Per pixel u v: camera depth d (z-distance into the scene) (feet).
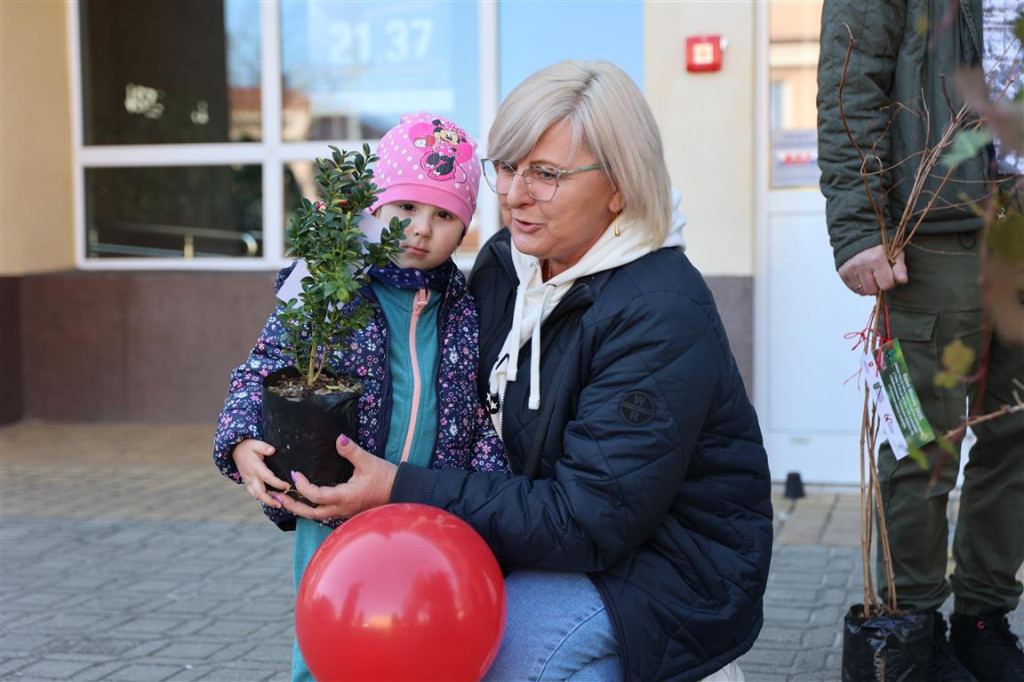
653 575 7.47
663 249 7.77
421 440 7.84
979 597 10.93
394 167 8.00
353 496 7.23
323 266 7.15
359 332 7.83
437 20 24.67
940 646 10.62
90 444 24.11
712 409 7.60
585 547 7.16
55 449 23.70
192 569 15.94
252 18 26.04
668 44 20.13
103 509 19.19
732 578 7.61
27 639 13.29
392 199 7.97
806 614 13.53
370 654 6.31
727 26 19.93
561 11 23.08
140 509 19.16
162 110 26.91
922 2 9.96
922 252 10.27
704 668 7.48
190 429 25.38
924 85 10.07
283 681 11.96
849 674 9.93
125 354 25.90
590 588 7.40
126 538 17.51
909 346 10.50
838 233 10.34
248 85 26.23
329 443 7.10
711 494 7.67
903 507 10.57
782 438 20.22
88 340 26.02
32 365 26.27
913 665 9.71
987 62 9.85
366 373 7.78
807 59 19.86
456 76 24.67
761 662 12.07
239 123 26.43
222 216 26.68
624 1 22.59
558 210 7.48
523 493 7.24
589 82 7.52
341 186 7.18
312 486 7.14
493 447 8.07
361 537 6.63
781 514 18.28
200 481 21.02
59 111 27.04
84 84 27.30
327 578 6.49
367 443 7.75
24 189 26.25
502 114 7.57
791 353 20.12
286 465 7.13
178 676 12.13
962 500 11.03
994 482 10.72
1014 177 9.07
